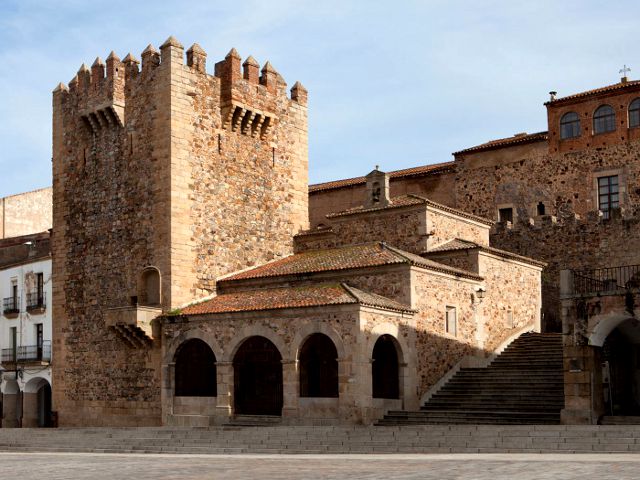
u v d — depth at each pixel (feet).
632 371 148.05
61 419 173.78
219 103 172.24
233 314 147.02
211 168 168.66
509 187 206.08
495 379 146.51
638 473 72.84
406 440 113.29
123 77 171.83
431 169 220.02
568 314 127.54
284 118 185.37
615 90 192.95
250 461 100.42
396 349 141.49
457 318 153.99
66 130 180.65
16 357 220.84
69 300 175.73
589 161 195.72
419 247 165.07
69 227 177.78
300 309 138.92
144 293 163.32
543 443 104.42
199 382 155.53
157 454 121.60
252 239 175.42
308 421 136.98
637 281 127.03
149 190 164.55
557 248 190.19
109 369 166.40
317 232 180.14
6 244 238.89
